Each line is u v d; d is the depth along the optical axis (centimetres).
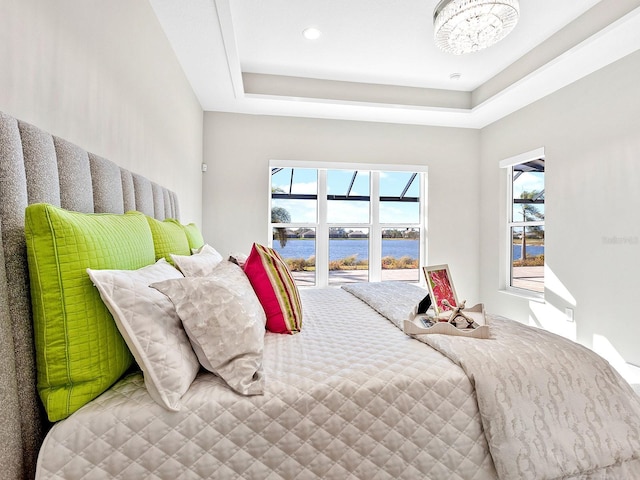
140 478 86
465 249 434
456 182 432
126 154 175
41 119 108
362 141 410
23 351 84
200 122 366
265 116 391
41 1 108
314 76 356
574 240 297
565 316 306
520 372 112
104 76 150
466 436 105
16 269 84
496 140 405
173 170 262
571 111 302
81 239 92
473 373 110
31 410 86
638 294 246
